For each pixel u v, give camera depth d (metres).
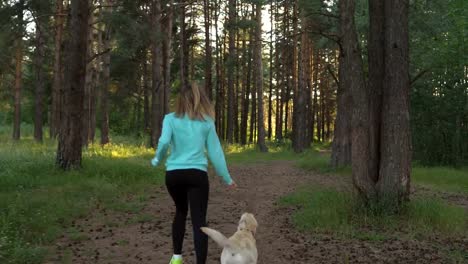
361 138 8.10
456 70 19.38
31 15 17.64
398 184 7.92
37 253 5.63
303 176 16.06
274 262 5.75
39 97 26.89
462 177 15.12
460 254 6.13
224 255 4.09
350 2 8.30
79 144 12.52
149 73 40.09
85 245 6.37
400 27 7.90
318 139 53.03
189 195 4.62
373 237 6.85
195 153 4.61
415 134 20.94
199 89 4.75
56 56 26.66
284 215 8.80
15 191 9.34
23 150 16.84
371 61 8.30
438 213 7.73
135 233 7.12
